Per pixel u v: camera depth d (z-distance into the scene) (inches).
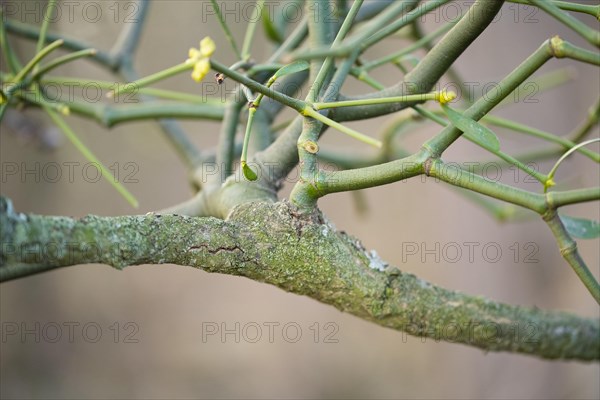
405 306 36.9
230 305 112.1
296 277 35.9
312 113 34.8
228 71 33.7
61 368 104.4
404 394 97.1
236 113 39.7
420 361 98.4
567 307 75.2
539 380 76.4
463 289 77.3
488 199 51.7
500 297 76.0
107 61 45.9
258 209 35.8
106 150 91.5
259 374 106.5
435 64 36.8
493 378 79.2
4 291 103.0
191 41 77.8
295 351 107.3
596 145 72.1
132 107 44.2
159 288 112.7
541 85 48.5
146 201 105.0
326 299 36.5
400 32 43.3
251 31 38.8
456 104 47.8
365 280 36.5
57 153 89.9
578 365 75.2
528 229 76.2
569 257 35.2
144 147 69.1
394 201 100.3
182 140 46.2
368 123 97.0
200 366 108.0
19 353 102.9
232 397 105.0
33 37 44.5
